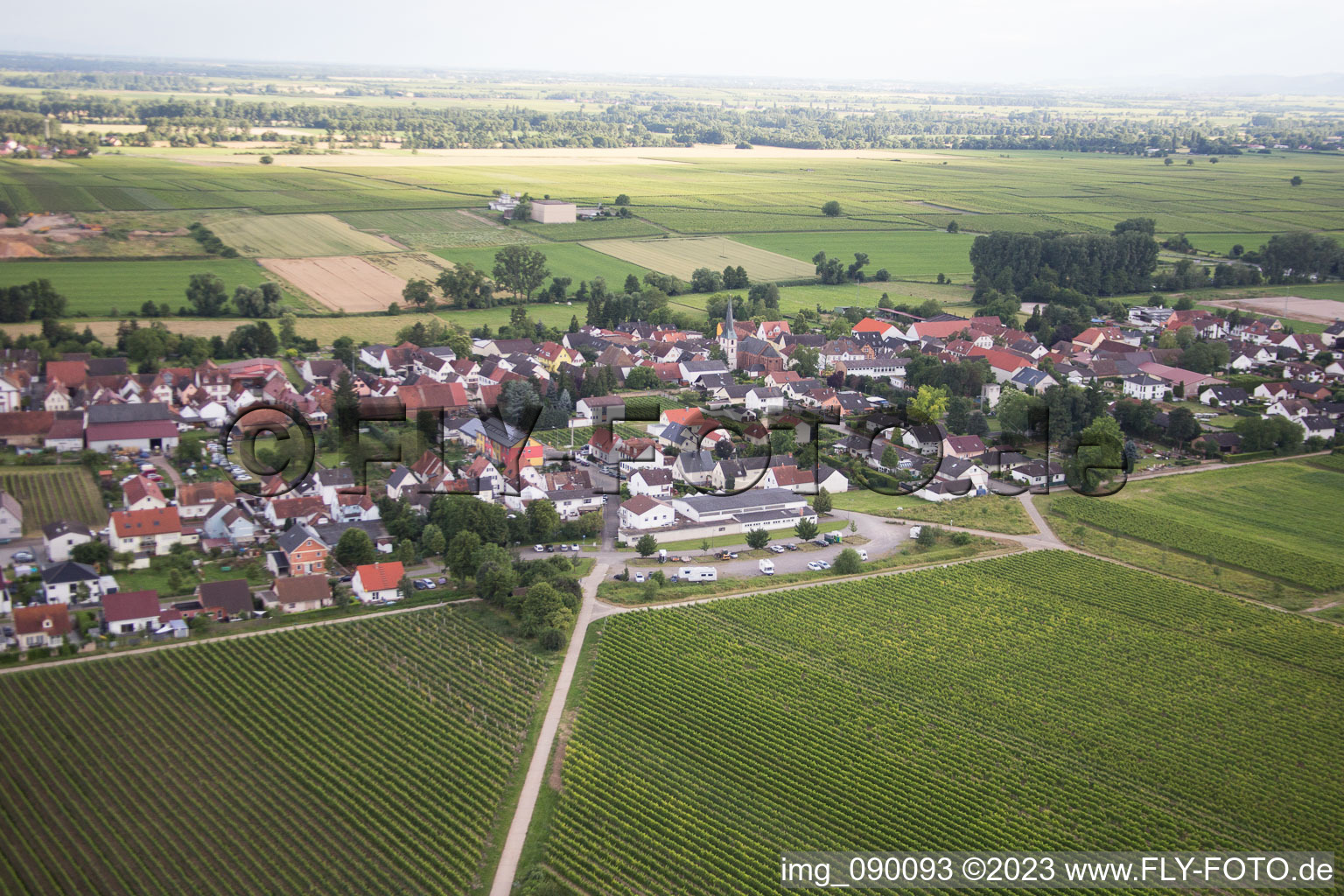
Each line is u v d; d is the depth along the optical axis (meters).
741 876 120.12
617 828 126.69
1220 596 192.62
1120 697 157.75
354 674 157.00
